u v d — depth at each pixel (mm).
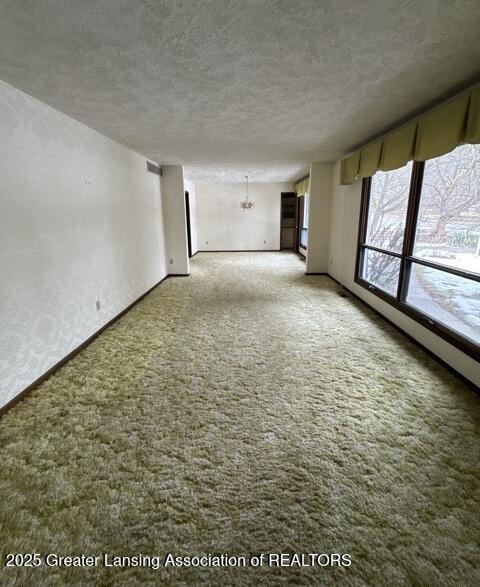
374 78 2158
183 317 3906
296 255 9320
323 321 3729
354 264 4801
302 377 2469
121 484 1502
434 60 1916
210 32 1594
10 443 1768
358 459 1642
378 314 3930
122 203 4027
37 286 2371
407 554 1185
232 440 1789
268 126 3279
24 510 1365
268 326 3578
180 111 2771
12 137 2121
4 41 1637
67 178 2781
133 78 2100
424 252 3031
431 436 1801
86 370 2602
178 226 6191
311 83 2229
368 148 3918
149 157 5035
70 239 2824
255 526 1300
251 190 9969
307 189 7281
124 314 4027
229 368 2623
